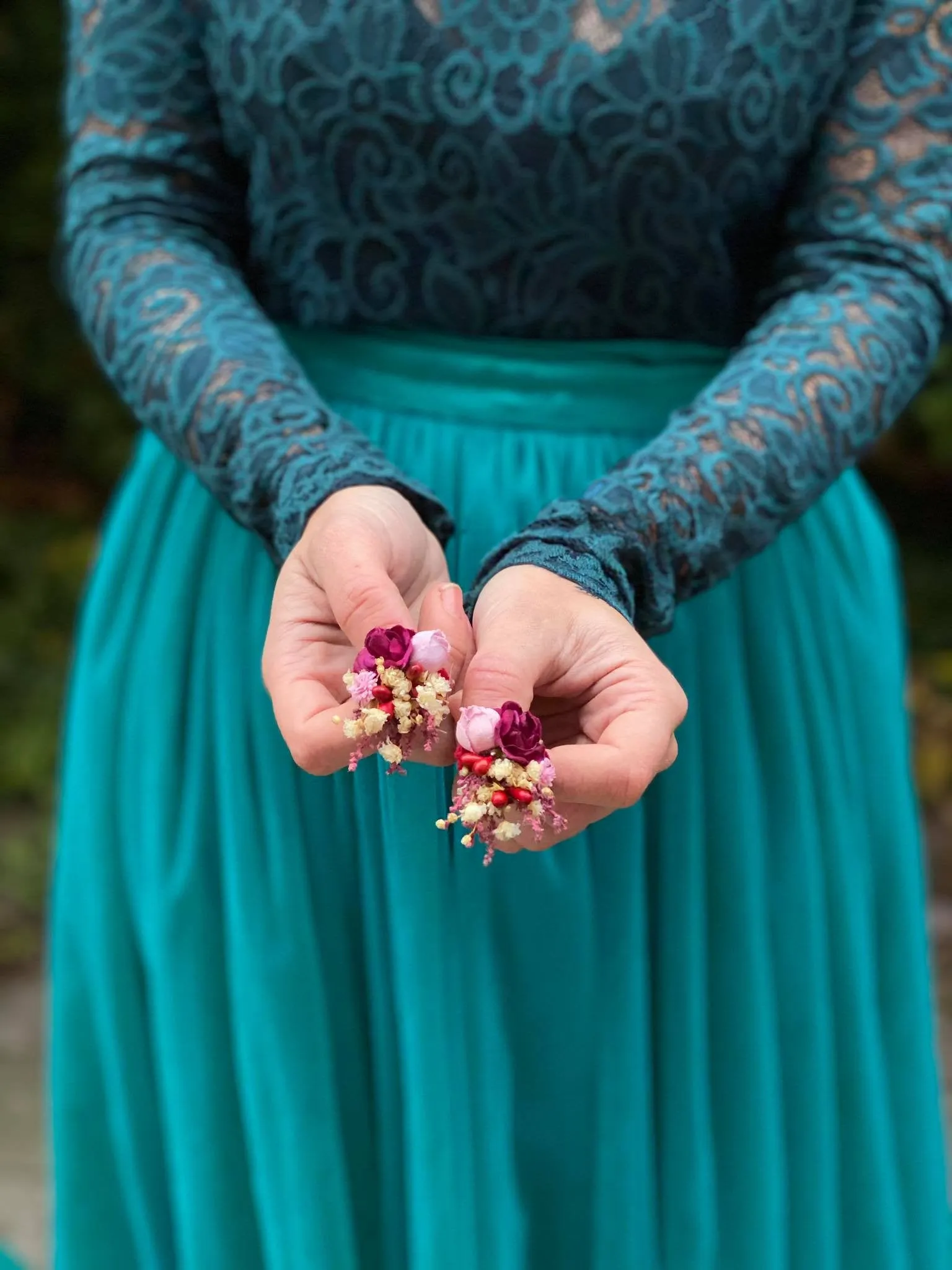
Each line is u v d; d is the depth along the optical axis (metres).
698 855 1.34
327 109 1.27
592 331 1.33
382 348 1.35
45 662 4.62
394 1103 1.35
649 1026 1.35
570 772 1.05
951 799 4.14
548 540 1.15
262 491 1.22
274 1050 1.32
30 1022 3.22
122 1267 1.41
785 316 1.26
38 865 3.68
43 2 5.16
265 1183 1.33
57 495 5.43
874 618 1.42
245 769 1.33
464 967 1.31
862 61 1.27
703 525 1.19
